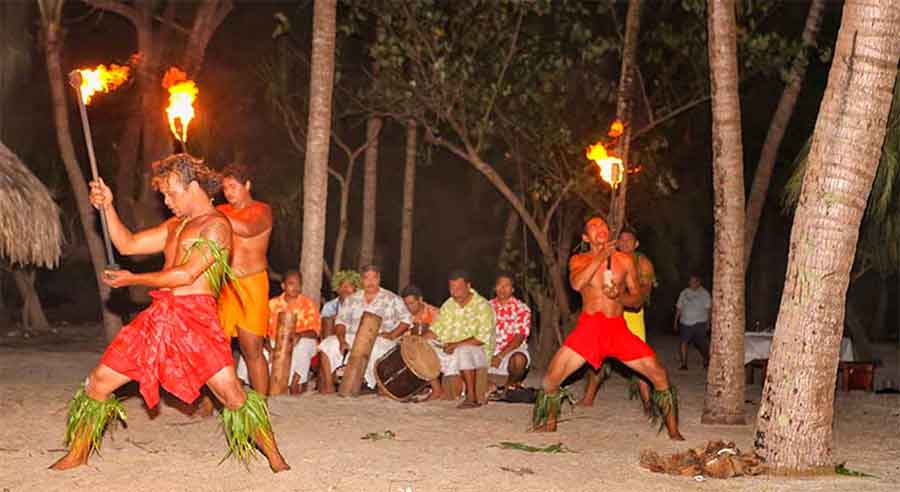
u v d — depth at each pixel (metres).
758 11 15.99
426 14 15.24
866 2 7.43
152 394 7.09
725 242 10.30
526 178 17.62
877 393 13.88
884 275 13.40
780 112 13.89
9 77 17.84
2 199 10.79
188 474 7.37
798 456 7.73
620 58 15.55
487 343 11.20
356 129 23.64
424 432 9.24
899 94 9.78
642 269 11.29
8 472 7.32
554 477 7.50
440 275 24.78
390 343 11.66
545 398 9.30
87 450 7.49
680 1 16.81
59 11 15.72
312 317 11.73
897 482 7.60
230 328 10.04
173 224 7.42
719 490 7.26
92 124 20.78
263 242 10.00
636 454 8.46
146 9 17.86
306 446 8.41
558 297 16.64
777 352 7.82
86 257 19.89
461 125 15.85
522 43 16.16
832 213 7.57
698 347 16.91
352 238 22.84
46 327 20.42
